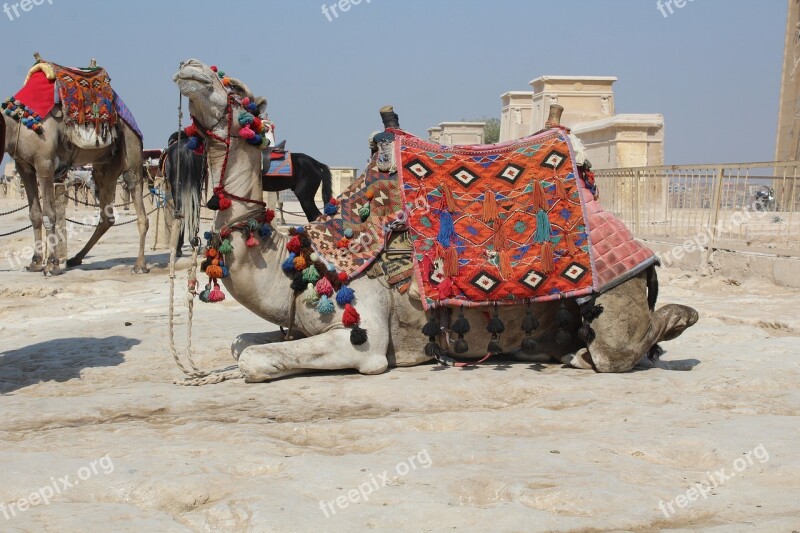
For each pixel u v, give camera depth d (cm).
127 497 405
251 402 584
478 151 682
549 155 666
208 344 804
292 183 1534
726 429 482
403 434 489
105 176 1627
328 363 633
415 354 669
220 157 629
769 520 353
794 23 3036
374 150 690
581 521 362
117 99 1552
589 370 651
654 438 466
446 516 368
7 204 4494
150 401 591
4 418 559
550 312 664
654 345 677
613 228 651
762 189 1875
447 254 629
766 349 729
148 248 2086
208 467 438
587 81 2847
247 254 630
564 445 461
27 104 1441
